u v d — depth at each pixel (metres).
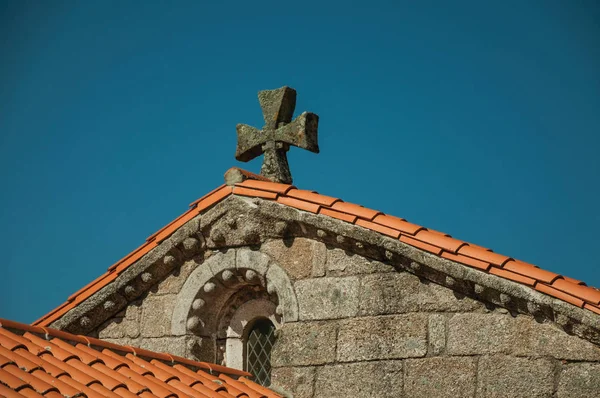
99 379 10.21
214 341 13.49
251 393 11.74
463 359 11.48
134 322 13.68
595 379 10.70
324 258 12.62
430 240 11.77
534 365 11.04
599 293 10.77
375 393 11.88
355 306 12.27
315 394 12.24
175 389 10.74
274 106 14.03
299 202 12.73
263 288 13.33
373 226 12.12
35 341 10.64
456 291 11.70
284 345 12.58
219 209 13.20
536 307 11.02
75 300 13.90
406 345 11.86
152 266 13.52
